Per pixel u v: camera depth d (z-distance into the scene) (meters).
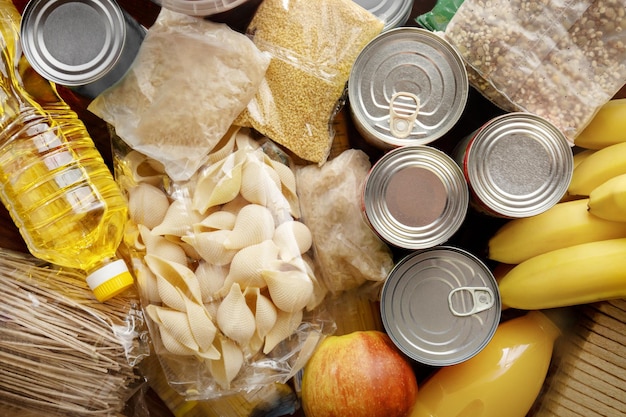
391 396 0.54
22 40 0.49
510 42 0.52
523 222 0.55
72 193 0.54
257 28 0.56
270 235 0.53
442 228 0.53
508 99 0.54
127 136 0.54
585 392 0.56
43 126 0.54
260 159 0.55
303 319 0.57
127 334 0.54
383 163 0.52
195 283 0.53
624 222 0.53
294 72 0.55
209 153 0.55
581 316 0.57
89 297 0.54
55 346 0.53
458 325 0.54
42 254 0.54
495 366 0.56
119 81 0.53
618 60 0.52
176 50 0.53
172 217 0.54
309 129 0.56
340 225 0.56
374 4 0.57
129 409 0.58
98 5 0.49
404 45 0.52
